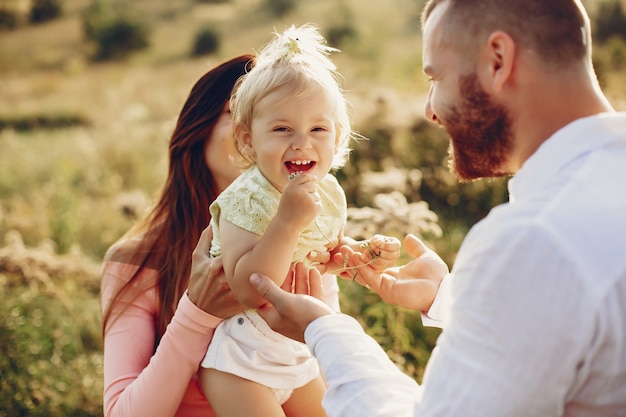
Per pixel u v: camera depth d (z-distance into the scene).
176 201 2.45
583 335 1.31
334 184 2.13
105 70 26.25
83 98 18.73
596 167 1.42
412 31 25.23
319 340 1.68
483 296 1.38
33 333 4.19
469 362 1.39
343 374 1.63
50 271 4.66
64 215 6.91
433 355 1.51
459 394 1.39
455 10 1.55
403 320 3.77
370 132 7.25
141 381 2.08
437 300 2.08
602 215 1.35
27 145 11.40
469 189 6.47
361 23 26.84
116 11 32.91
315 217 1.95
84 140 10.70
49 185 8.66
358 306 3.90
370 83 13.73
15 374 3.88
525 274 1.34
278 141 1.91
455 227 5.97
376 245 2.08
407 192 6.11
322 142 1.94
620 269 1.31
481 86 1.53
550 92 1.49
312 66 1.96
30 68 27.27
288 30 2.09
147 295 2.38
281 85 1.91
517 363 1.34
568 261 1.32
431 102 1.64
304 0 34.97
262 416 1.98
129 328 2.32
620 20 14.63
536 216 1.37
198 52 28.27
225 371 1.99
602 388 1.36
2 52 29.19
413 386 1.64
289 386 2.05
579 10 1.50
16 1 36.25
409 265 2.18
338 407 1.61
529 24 1.48
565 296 1.32
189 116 2.43
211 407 2.17
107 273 2.40
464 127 1.58
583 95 1.50
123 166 9.62
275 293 1.76
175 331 2.04
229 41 29.91
